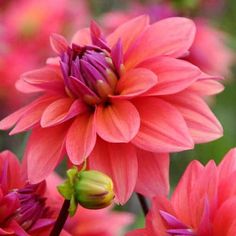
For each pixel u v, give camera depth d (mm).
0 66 958
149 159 613
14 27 992
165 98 624
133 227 938
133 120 598
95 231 721
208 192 591
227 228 578
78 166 613
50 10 1014
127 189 593
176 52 630
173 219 589
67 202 582
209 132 610
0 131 985
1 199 607
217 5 1138
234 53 1014
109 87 622
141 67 629
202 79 618
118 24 956
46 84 632
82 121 617
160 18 950
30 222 613
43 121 606
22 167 633
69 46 632
